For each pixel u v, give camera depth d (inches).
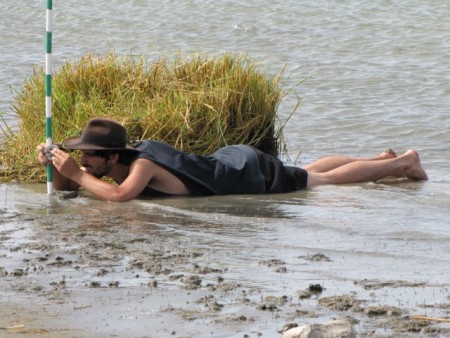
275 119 920.3
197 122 832.3
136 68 892.0
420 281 494.0
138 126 821.9
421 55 1414.9
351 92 1170.0
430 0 1889.8
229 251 555.2
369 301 461.4
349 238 586.2
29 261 532.1
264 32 1643.7
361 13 1786.4
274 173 738.8
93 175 713.0
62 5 1977.1
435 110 1074.1
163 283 490.3
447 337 414.6
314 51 1461.6
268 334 416.2
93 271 512.1
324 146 936.3
